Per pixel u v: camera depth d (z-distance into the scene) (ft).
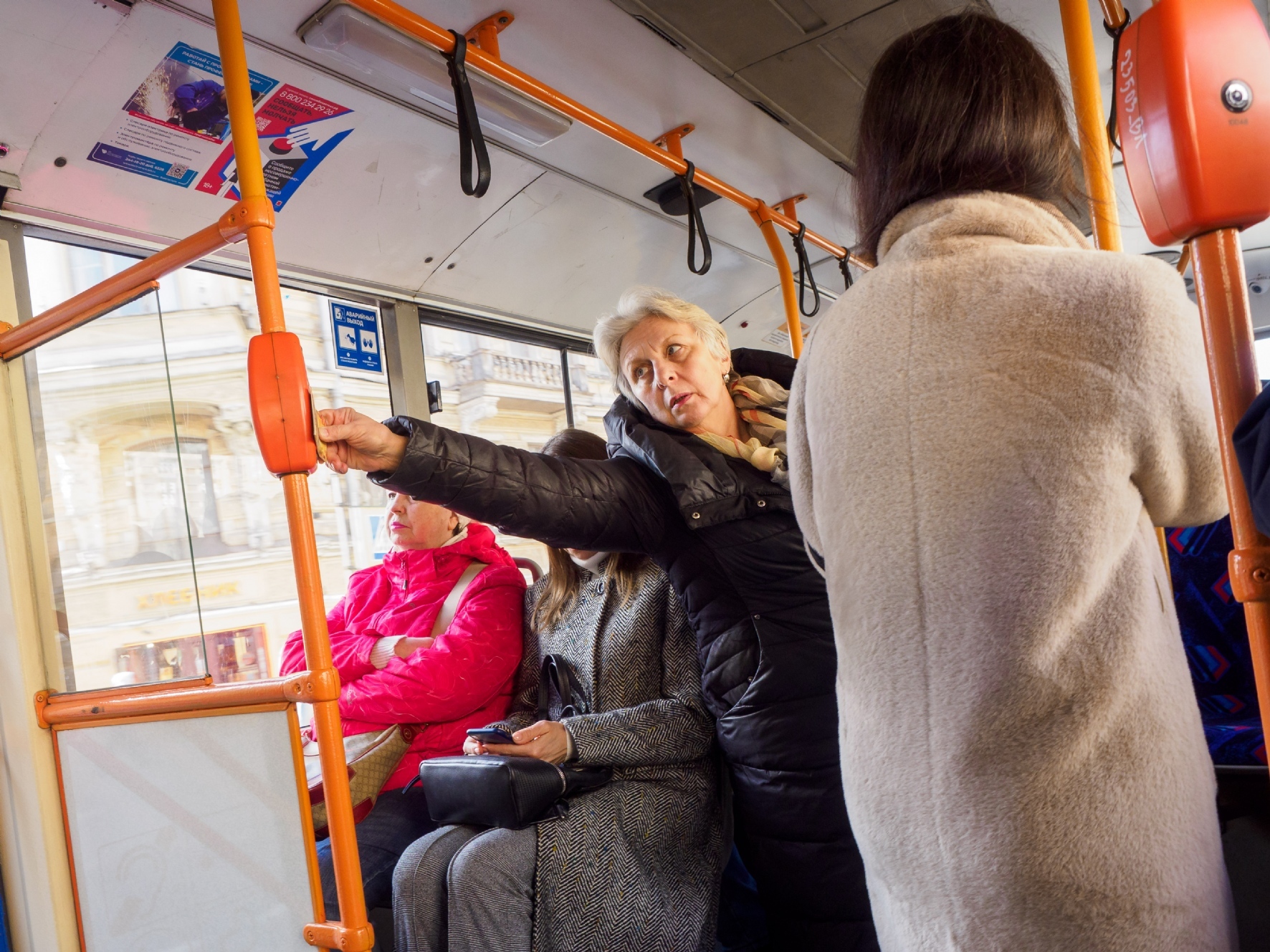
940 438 2.78
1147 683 2.58
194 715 5.26
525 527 5.55
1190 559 5.97
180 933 5.48
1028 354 2.68
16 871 6.28
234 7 4.82
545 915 5.93
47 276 7.52
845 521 3.01
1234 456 2.42
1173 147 2.41
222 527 11.43
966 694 2.66
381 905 6.77
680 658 6.94
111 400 5.70
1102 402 2.58
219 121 7.32
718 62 8.24
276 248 8.82
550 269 11.16
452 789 6.20
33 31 5.98
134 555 5.63
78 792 6.02
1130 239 12.60
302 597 4.67
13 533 6.23
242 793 5.08
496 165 9.09
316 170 8.18
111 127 6.89
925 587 2.77
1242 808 4.90
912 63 3.28
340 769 4.68
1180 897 2.53
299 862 4.88
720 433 6.59
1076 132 4.55
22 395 6.39
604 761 6.43
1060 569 2.57
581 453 8.18
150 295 5.34
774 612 5.95
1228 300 2.44
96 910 5.98
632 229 11.09
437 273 10.31
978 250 2.89
